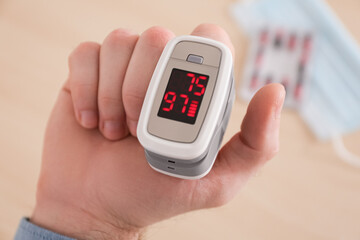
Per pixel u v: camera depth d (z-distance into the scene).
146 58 0.35
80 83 0.36
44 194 0.37
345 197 0.45
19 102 0.51
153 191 0.35
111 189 0.36
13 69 0.53
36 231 0.35
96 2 0.55
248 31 0.53
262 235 0.44
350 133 0.48
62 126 0.38
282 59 0.52
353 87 0.49
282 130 0.48
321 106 0.49
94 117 0.37
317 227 0.45
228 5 0.54
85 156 0.37
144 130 0.32
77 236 0.35
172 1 0.54
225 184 0.35
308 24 0.53
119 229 0.36
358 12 0.53
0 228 0.47
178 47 0.33
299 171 0.46
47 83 0.52
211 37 0.36
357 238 0.44
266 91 0.32
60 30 0.54
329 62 0.51
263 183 0.46
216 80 0.32
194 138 0.31
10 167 0.49
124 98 0.35
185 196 0.35
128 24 0.53
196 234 0.45
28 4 0.56
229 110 0.34
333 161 0.47
